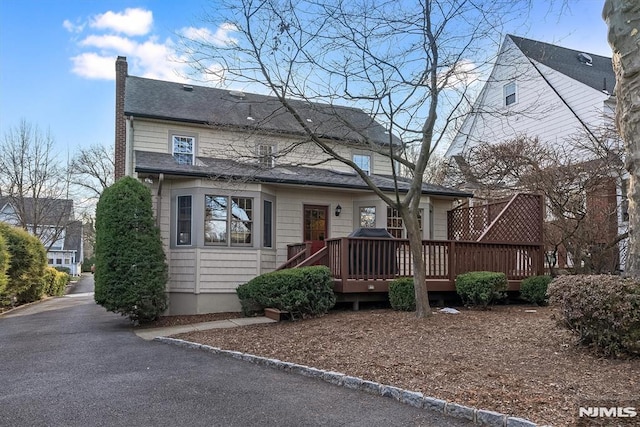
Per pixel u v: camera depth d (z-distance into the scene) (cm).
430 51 778
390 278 962
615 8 517
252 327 821
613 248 1102
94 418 379
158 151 1322
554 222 1116
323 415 379
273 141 1361
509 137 1711
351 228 1309
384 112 791
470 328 679
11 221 2995
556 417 334
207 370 543
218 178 1023
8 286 1377
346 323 768
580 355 501
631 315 459
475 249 992
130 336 808
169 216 1098
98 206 961
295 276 855
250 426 356
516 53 1545
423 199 1312
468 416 359
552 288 548
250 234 1130
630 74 500
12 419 379
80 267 4550
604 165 1132
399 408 393
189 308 1064
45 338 802
